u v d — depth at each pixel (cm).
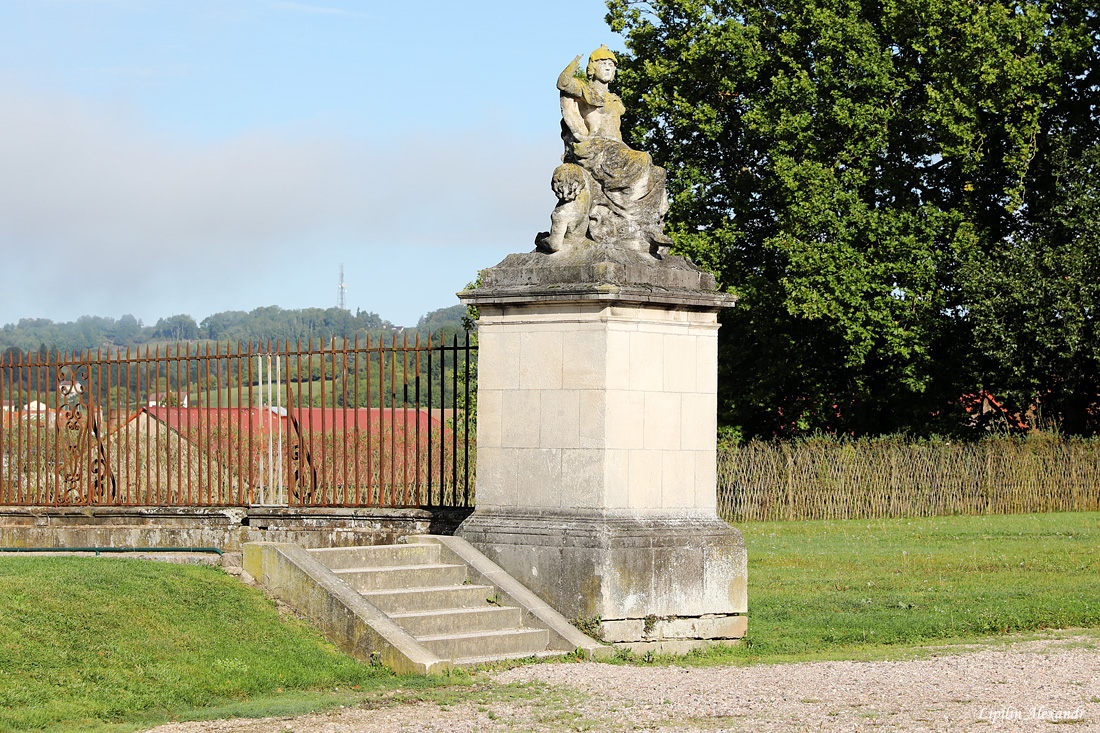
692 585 1316
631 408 1322
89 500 1756
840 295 3228
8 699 981
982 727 928
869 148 3334
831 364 3609
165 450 1914
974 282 3253
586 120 1420
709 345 1390
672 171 3556
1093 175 3316
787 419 3700
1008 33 3306
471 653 1223
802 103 3338
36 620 1109
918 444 3231
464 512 1480
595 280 1308
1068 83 3497
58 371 1784
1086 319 3212
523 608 1289
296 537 1570
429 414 1529
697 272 1400
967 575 1888
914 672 1144
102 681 1046
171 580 1265
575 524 1301
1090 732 912
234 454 2044
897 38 3416
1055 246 3362
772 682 1108
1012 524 2828
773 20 3528
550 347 1339
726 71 3462
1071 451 3322
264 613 1245
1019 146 3353
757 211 3497
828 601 1605
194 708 1038
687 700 1037
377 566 1334
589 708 1014
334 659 1175
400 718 988
